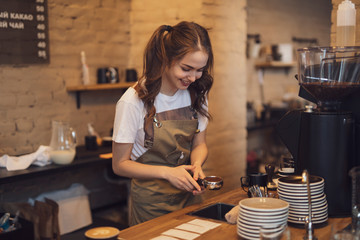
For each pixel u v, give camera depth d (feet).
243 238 4.57
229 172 13.48
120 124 6.02
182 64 5.65
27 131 10.73
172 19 12.22
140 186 6.60
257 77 18.24
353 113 5.55
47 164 9.55
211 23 12.12
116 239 4.25
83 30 11.82
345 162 5.23
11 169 9.03
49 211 4.65
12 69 10.32
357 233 4.12
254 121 16.96
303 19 20.47
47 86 11.09
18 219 4.89
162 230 4.87
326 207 5.03
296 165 5.79
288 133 5.92
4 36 10.02
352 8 6.00
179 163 6.66
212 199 6.06
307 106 5.79
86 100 12.07
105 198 12.57
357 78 5.18
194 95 6.63
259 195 5.67
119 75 12.84
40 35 10.71
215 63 12.46
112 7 12.48
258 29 17.54
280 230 3.91
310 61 5.35
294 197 4.89
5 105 10.27
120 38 12.77
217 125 12.84
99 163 9.96
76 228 10.44
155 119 6.25
